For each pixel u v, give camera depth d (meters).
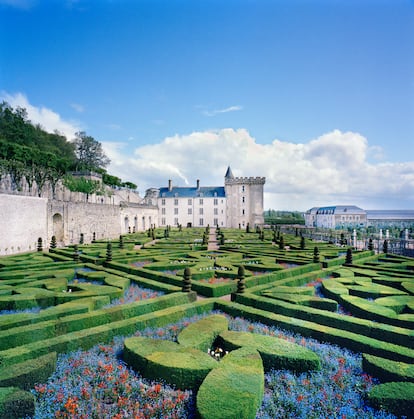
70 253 23.05
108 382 6.04
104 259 19.66
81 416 5.09
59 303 11.18
